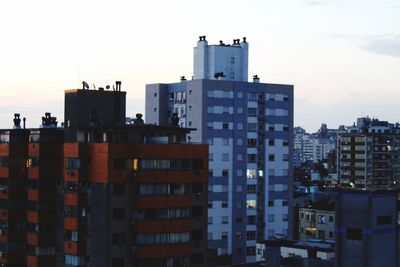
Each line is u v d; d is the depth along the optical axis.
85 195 112.25
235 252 172.25
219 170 172.50
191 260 113.75
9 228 129.62
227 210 172.38
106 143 108.56
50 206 122.38
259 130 178.38
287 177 181.12
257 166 177.25
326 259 117.81
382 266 83.88
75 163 112.25
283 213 179.75
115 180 108.88
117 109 124.69
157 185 110.88
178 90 181.00
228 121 175.12
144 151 110.00
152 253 109.62
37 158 122.12
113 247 109.06
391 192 85.50
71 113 121.81
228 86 175.88
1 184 131.12
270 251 113.38
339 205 85.06
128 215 109.75
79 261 112.88
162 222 110.38
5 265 130.00
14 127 144.62
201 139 172.62
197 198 114.31
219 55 194.12
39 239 121.88
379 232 83.69
